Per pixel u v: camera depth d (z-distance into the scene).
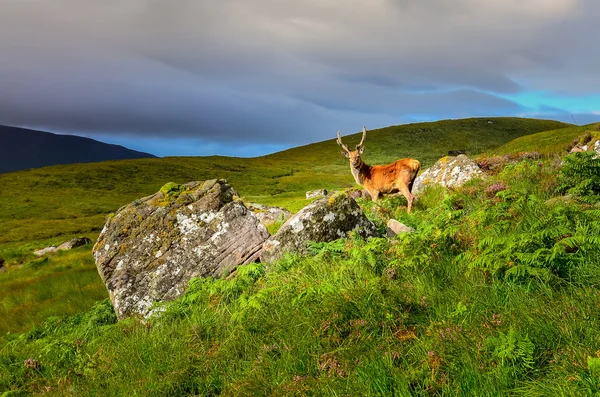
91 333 8.70
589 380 2.98
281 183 128.25
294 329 5.14
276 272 7.70
